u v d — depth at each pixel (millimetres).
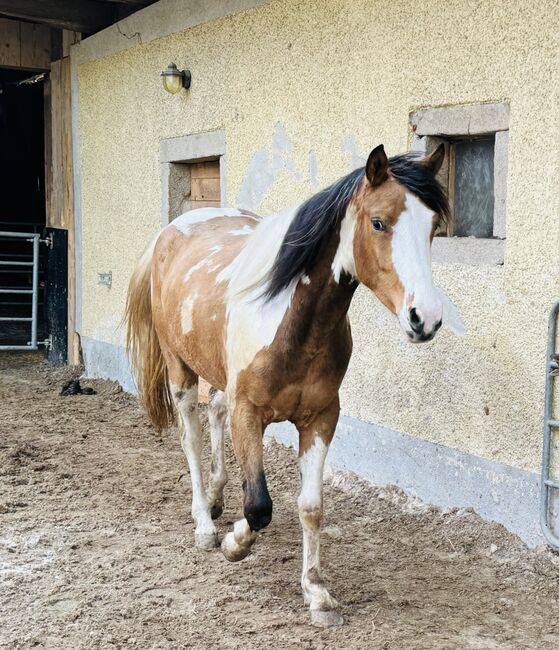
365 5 4516
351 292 2930
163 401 4395
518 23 3676
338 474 4867
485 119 3908
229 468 5152
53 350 8922
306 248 2893
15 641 2916
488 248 3951
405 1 4262
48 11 7438
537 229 3670
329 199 2865
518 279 3768
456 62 4016
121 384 7555
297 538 3980
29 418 6465
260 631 3012
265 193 5508
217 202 6430
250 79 5551
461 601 3293
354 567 3611
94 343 8055
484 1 3832
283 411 3086
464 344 4059
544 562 3586
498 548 3787
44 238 8992
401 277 2506
